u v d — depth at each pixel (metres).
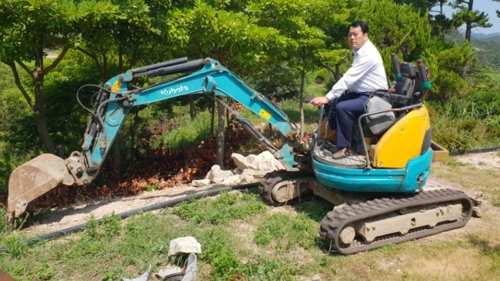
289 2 8.40
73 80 9.72
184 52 9.31
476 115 13.73
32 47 7.30
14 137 10.34
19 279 4.82
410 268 5.18
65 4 6.45
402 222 5.75
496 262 5.29
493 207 7.15
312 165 6.43
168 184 8.73
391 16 14.65
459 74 15.06
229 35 7.71
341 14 11.66
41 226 6.35
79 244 5.51
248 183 7.84
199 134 12.50
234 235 5.82
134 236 5.71
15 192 5.95
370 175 5.64
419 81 5.82
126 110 6.27
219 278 4.76
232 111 6.73
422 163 5.80
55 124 9.46
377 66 5.86
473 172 9.18
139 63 9.98
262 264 5.07
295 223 6.05
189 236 5.51
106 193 8.19
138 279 4.75
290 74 12.12
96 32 7.42
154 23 7.49
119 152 9.55
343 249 5.42
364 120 5.85
